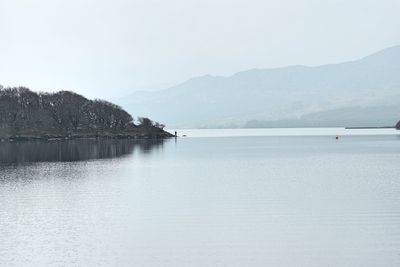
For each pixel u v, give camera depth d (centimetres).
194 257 4700
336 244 5059
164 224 5878
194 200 7400
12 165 13038
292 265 4497
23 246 5000
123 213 6456
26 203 7150
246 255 4750
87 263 4538
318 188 8575
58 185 9012
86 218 6178
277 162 14125
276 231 5559
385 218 6109
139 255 4750
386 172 11062
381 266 4444
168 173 11150
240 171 11569
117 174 10875
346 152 18512
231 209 6719
